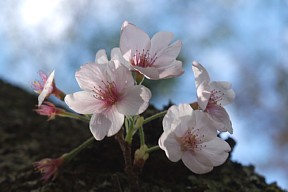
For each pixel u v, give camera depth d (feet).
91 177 1.29
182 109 1.03
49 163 1.09
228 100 1.10
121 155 1.30
